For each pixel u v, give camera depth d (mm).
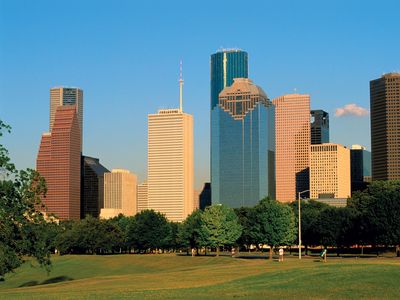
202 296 59625
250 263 127938
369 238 178250
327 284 64938
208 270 101625
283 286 65438
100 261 171875
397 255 172750
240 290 64062
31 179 78438
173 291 64938
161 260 165250
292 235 162625
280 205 165375
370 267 76875
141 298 58531
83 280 95812
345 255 190000
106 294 63125
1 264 74312
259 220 162375
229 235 182375
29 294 67688
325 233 190375
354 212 197125
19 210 77312
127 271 153250
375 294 58562
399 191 169625
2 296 66000
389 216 163125
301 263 116688
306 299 56406
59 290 74125
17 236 77562
